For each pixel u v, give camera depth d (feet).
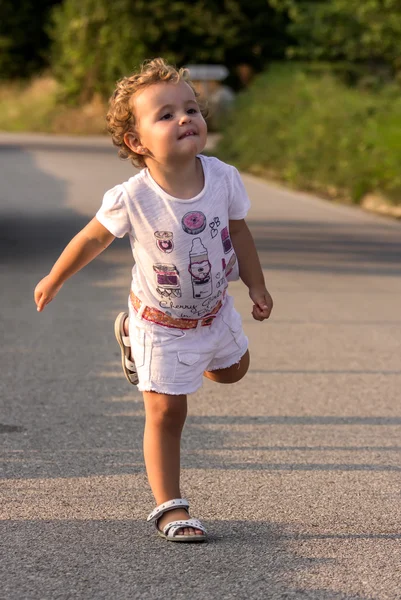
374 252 76.89
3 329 47.88
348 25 155.74
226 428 33.24
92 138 226.79
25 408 35.22
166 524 24.04
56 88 273.54
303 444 31.68
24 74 298.15
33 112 263.29
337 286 61.93
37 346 44.57
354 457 30.50
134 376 25.34
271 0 165.78
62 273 24.30
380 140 114.42
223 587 21.48
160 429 24.57
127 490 27.48
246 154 150.61
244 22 251.80
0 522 25.11
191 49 251.80
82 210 97.81
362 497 27.12
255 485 27.94
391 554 23.35
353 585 21.65
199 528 24.00
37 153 168.86
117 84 23.86
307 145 128.36
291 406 36.01
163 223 23.36
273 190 123.75
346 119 127.54
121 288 59.11
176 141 22.89
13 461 29.71
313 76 159.22
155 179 23.49
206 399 36.83
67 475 28.58
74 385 38.29
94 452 30.60
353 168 114.83
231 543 23.91
